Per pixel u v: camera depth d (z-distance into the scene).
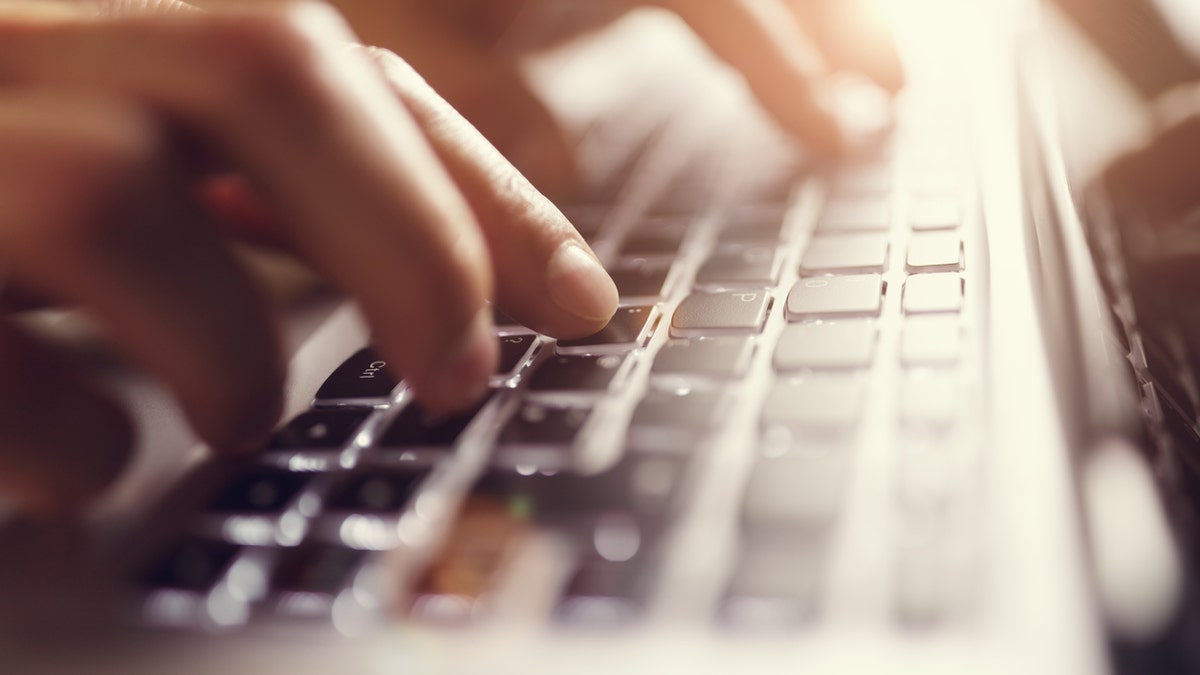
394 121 0.35
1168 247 0.41
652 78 0.57
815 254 0.37
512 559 0.29
